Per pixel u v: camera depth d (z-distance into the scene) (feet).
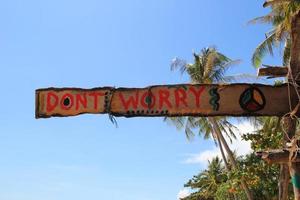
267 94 10.98
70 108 11.23
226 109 10.98
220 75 52.49
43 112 11.25
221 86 11.03
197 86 11.10
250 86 11.02
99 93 11.25
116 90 11.23
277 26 38.81
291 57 11.09
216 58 52.16
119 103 11.18
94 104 11.21
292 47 11.09
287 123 11.27
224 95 11.02
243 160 50.37
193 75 52.90
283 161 10.69
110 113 11.13
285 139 11.37
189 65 53.21
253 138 37.11
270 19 40.34
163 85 11.14
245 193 49.26
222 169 74.49
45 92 11.33
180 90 11.11
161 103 11.09
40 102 11.29
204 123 55.36
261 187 46.01
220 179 62.39
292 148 10.40
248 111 10.94
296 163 10.56
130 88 11.23
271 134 36.99
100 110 11.18
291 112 10.66
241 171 43.73
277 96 10.96
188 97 11.07
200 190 78.79
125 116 11.12
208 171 76.79
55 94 11.30
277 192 44.75
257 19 41.42
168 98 11.09
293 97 10.87
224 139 51.29
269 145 36.47
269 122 40.24
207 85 11.09
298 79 10.90
